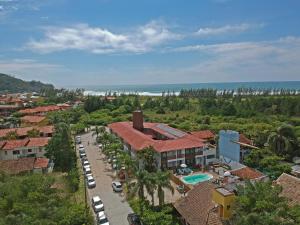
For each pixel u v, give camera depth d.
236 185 31.50
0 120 118.50
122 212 43.66
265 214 22.92
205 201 33.97
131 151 70.50
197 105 159.50
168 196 49.00
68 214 35.41
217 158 69.06
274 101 143.50
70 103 188.62
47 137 84.19
